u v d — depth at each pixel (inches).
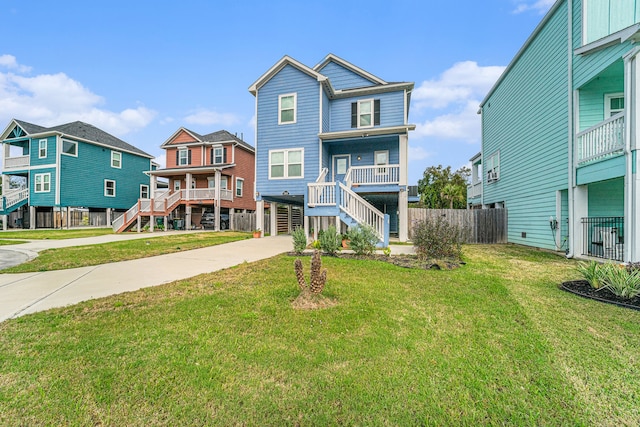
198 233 663.8
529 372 93.4
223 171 813.9
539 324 129.0
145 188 1069.8
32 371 93.6
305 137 534.6
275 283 199.0
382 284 193.8
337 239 314.2
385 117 560.7
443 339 115.0
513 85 478.6
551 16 362.0
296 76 540.4
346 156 576.1
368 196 563.8
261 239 526.3
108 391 84.4
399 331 122.0
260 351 105.0
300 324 128.8
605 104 312.2
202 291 182.2
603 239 289.1
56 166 802.8
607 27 298.0
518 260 295.6
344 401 80.4
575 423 73.0
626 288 158.4
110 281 211.3
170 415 75.7
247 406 78.7
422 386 86.4
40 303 160.9
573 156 320.8
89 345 109.8
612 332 121.0
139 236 581.3
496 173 559.8
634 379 89.5
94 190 892.6
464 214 508.1
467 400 80.9
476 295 170.2
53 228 840.9
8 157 887.7
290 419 74.6
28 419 74.6
